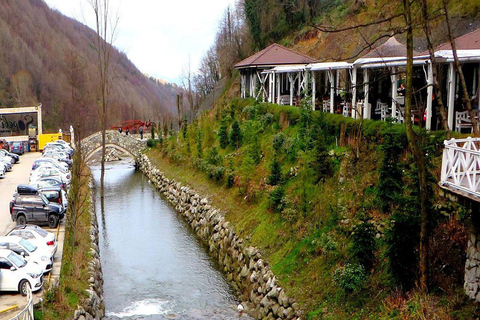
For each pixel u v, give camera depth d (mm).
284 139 32156
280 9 66875
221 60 80812
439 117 23844
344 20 53594
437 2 36594
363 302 16922
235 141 40469
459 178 13617
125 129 77750
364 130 24672
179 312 22141
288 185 27016
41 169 37188
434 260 15992
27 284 18234
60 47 124688
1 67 98812
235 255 26438
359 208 20625
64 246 23438
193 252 30391
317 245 20438
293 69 38750
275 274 21531
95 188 49375
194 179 41062
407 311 14992
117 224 36469
